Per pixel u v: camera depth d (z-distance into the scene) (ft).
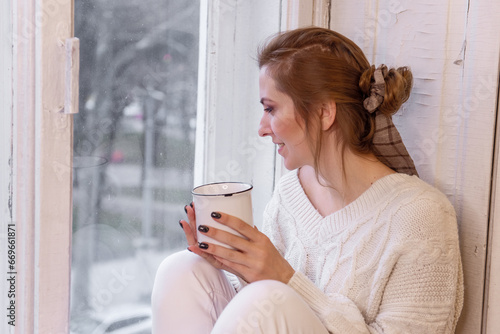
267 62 3.76
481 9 3.96
